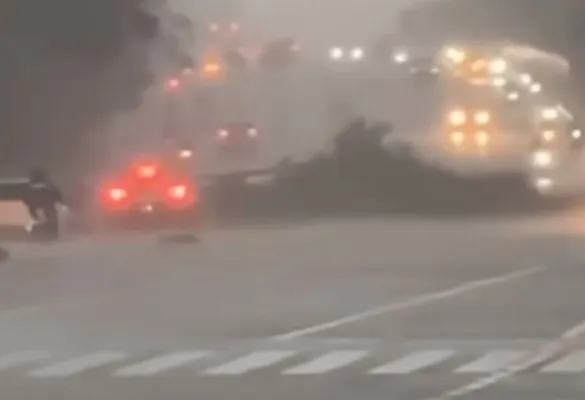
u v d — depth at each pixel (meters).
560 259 75.19
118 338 47.09
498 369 39.97
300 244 87.69
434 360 41.81
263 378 38.62
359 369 40.12
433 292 60.22
